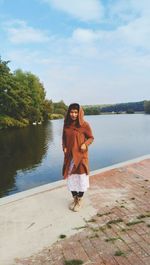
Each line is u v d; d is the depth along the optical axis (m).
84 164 5.19
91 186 6.68
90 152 21.70
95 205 5.47
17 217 5.09
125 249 3.83
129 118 89.12
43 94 75.81
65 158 5.31
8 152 22.38
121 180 7.10
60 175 14.52
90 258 3.68
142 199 5.67
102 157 19.62
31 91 64.06
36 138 32.19
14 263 3.71
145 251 3.76
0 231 4.59
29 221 4.91
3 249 4.05
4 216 5.15
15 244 4.17
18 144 27.17
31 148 24.30
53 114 97.88
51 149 23.52
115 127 48.81
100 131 40.97
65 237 4.30
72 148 5.20
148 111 130.75
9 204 5.71
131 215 4.91
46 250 3.97
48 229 4.58
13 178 14.10
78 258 3.70
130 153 21.20
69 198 5.95
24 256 3.86
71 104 5.26
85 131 5.25
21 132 40.84
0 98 48.00
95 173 7.81
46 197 6.04
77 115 5.22
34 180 13.66
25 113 56.75
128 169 8.16
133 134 35.69
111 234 4.28
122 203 5.50
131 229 4.39
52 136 34.22
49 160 18.62
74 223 4.75
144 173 7.69
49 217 5.04
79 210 5.27
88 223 4.71
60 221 4.85
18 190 12.09
